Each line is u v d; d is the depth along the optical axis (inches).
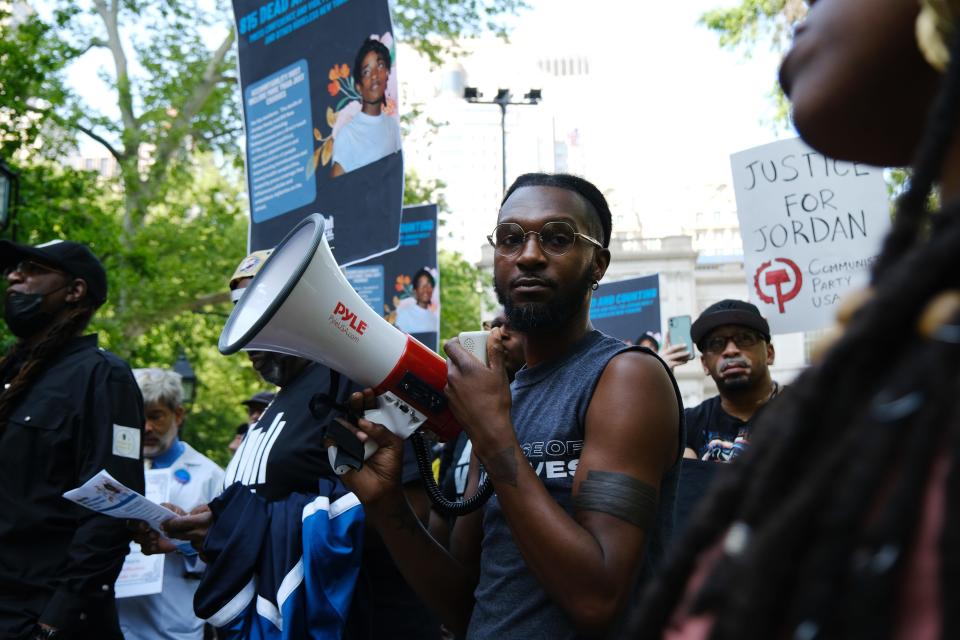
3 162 270.1
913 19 26.4
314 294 87.4
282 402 129.3
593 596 72.8
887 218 181.8
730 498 24.1
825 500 20.9
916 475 19.5
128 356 626.2
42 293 140.6
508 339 115.9
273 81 176.4
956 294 20.2
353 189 162.4
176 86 660.1
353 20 165.3
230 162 717.9
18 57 437.1
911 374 20.1
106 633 131.6
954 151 22.8
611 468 78.0
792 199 187.6
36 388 135.1
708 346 171.2
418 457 92.5
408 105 694.5
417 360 90.8
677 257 1521.9
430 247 313.7
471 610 94.4
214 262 680.4
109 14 672.4
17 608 126.4
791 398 23.2
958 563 18.2
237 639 112.4
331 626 110.0
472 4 665.6
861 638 19.3
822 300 184.1
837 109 28.4
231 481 129.6
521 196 93.5
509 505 76.5
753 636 20.9
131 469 136.0
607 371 84.0
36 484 131.0
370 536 119.0
